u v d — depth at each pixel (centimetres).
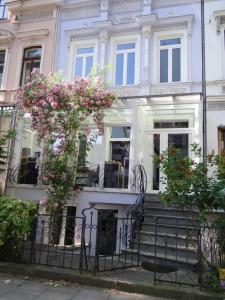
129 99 1032
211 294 520
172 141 1075
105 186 1042
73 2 1283
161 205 891
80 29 1241
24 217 652
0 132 1133
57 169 893
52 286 573
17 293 536
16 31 1345
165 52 1147
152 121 1109
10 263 653
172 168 585
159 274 625
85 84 898
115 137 1086
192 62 1088
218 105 1023
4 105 1131
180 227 712
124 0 1216
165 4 1167
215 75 1055
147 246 745
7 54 1339
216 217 568
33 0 1328
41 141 982
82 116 907
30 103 885
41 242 707
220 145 1014
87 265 641
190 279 589
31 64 1311
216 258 565
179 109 1057
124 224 815
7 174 1098
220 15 1084
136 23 1176
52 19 1300
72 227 863
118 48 1205
